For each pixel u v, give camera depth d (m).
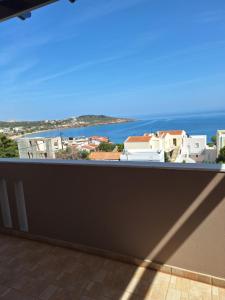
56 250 2.19
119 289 1.69
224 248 1.60
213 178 1.55
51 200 2.17
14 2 1.63
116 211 1.91
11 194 2.37
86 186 1.97
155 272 1.84
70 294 1.67
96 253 2.07
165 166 1.67
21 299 1.65
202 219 1.63
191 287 1.68
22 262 2.04
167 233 1.76
